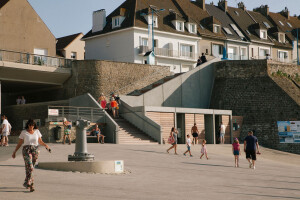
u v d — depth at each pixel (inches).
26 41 1713.8
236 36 2518.5
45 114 1528.1
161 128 1194.0
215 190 448.8
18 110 1632.6
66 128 1041.5
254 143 760.3
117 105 1315.2
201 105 1720.0
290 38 2878.9
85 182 459.5
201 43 2324.1
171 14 2228.1
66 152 803.4
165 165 709.9
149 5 2197.3
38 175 497.0
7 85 1674.5
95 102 1272.1
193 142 1262.3
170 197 386.0
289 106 1651.1
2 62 1460.4
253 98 1704.0
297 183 560.7
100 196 374.6
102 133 1197.1
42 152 791.7
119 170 565.3
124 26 2062.0
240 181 551.5
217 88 1759.4
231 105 1710.1
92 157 576.1
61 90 1647.4
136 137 1203.9
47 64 1567.4
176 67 2201.0
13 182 428.8
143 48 2031.3
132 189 426.6
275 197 417.4
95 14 2242.9
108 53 2159.2
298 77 1878.7
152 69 1723.7
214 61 1800.0
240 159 955.3
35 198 349.1
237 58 2492.6
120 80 1615.4
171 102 1577.3
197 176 585.3
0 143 1020.5
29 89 1788.9
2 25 1652.3
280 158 1206.3
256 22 2795.3
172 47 2175.2
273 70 1781.5
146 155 850.8
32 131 391.2
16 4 1696.6
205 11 2529.5
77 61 1593.3
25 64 1508.4
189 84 1669.5
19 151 821.9
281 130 1606.8
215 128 1513.3
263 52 2672.2
